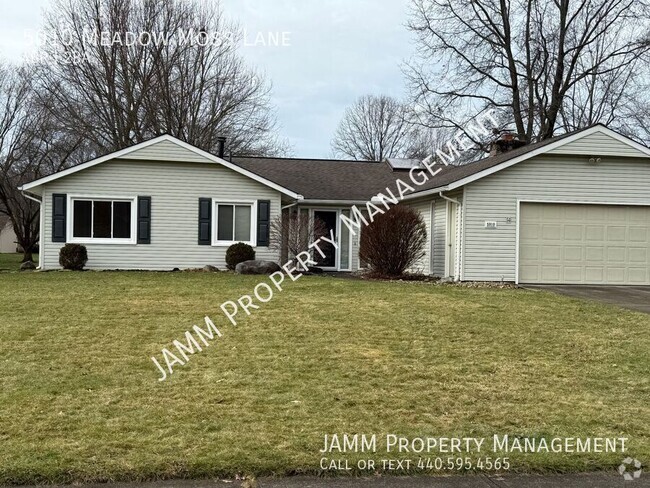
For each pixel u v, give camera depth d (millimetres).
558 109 28891
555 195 16047
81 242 17750
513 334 8641
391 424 5141
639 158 16062
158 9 29391
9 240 54312
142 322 9117
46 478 4004
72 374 6445
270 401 5668
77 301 10883
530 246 16031
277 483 4055
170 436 4750
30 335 8172
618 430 5094
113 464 4195
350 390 6039
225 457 4344
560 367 7031
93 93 29344
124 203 18031
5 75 28734
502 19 29047
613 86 29625
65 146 30219
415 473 4250
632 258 16156
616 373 6836
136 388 6004
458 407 5609
